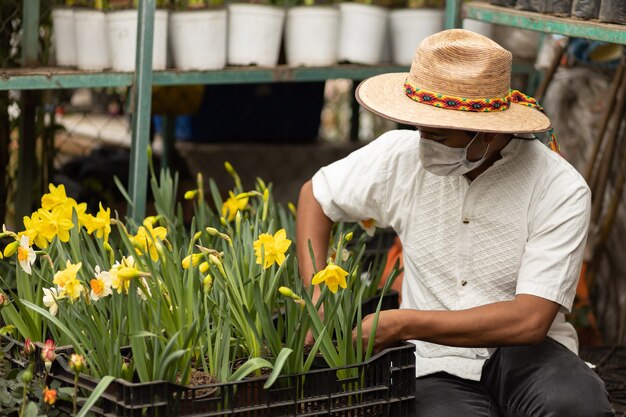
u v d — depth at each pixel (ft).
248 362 7.43
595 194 13.94
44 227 8.13
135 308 7.33
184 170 17.17
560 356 8.54
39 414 7.43
